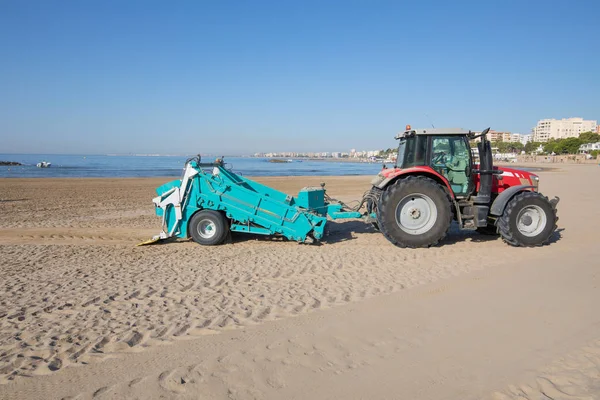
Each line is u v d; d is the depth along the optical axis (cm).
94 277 591
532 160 10369
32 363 341
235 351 354
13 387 306
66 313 452
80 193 2019
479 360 330
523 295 477
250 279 574
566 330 381
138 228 1043
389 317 421
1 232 980
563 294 477
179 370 324
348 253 729
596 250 720
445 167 809
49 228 1038
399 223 764
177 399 286
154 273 611
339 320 416
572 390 287
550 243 790
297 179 3500
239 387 299
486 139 772
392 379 306
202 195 809
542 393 286
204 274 602
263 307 460
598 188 2195
